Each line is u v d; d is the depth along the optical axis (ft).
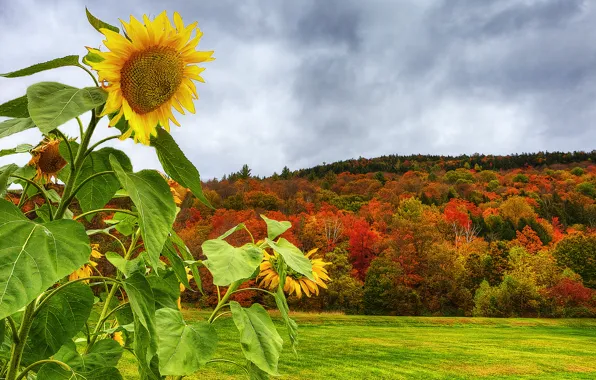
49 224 2.93
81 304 4.15
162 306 5.29
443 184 357.61
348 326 104.73
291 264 5.26
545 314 153.48
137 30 3.73
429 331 105.40
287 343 71.61
